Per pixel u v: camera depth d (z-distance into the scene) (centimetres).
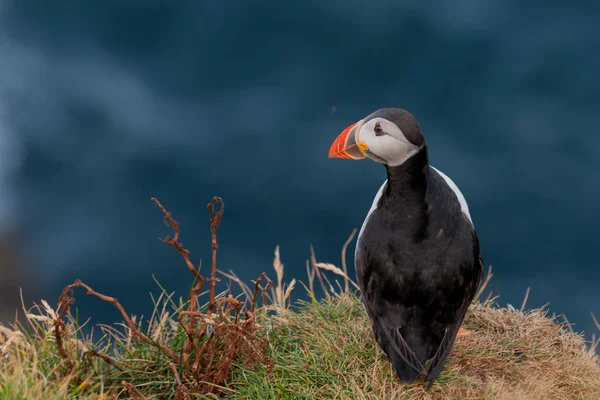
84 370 562
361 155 592
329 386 566
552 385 586
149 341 562
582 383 595
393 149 562
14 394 475
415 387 567
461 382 578
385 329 572
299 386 566
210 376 575
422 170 571
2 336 562
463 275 571
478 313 670
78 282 546
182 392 545
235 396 564
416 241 571
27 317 557
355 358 590
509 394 567
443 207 581
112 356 616
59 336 541
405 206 577
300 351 598
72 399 513
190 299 596
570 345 639
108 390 557
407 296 567
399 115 565
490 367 600
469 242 582
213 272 566
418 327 567
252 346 562
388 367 586
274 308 653
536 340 639
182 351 591
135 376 573
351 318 653
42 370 548
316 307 657
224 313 593
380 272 577
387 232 581
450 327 571
